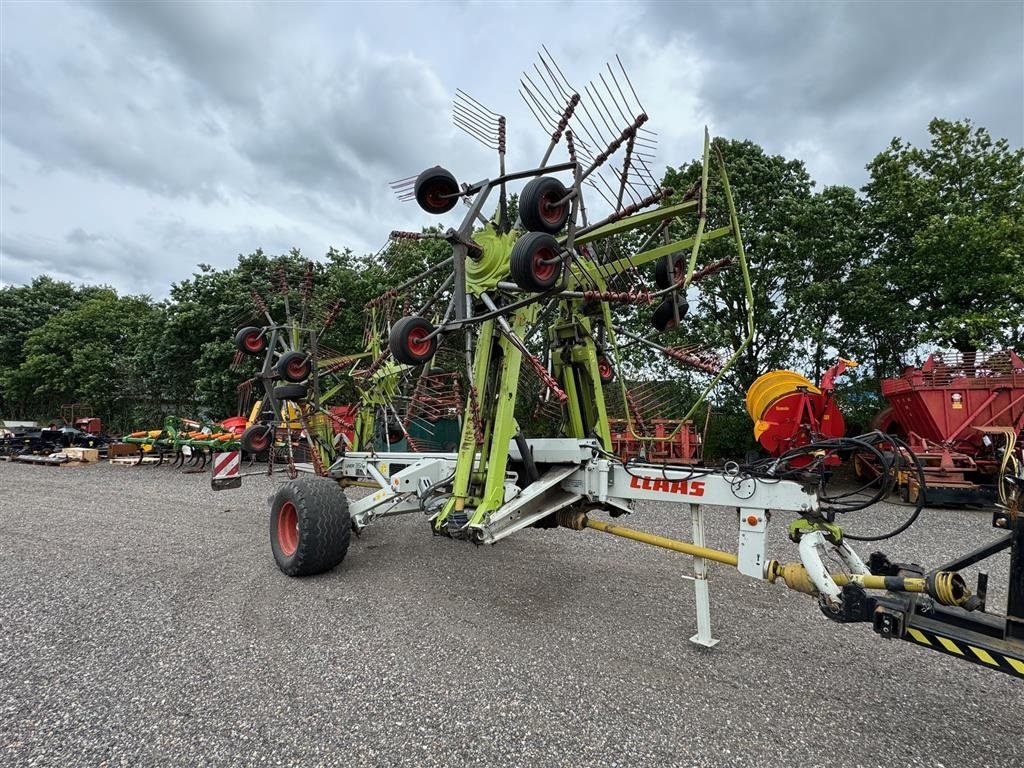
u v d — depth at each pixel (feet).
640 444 18.25
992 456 29.60
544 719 9.23
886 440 10.30
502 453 13.47
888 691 10.23
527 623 13.20
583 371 15.99
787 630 12.91
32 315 113.39
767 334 42.06
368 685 10.31
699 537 12.11
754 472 11.02
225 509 27.20
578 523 14.17
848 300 39.52
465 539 13.35
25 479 38.83
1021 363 30.45
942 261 37.37
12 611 13.84
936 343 39.47
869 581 9.12
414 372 22.76
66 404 94.63
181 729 8.94
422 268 38.42
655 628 12.98
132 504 28.60
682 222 26.55
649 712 9.45
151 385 71.46
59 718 9.25
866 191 43.57
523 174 13.34
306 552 15.78
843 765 8.14
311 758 8.25
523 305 12.44
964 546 20.76
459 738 8.71
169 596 14.90
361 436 24.09
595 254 15.92
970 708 9.71
